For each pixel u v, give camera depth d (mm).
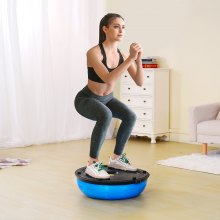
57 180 3789
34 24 5621
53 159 4723
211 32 5602
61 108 6027
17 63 5414
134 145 5668
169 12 5969
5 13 5332
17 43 5379
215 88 5609
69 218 2793
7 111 5398
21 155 4957
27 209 2977
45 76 5719
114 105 3377
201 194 3369
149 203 3119
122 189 3156
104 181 3141
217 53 5566
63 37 5988
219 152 5164
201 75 5730
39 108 5746
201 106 5031
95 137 3221
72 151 5227
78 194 3350
